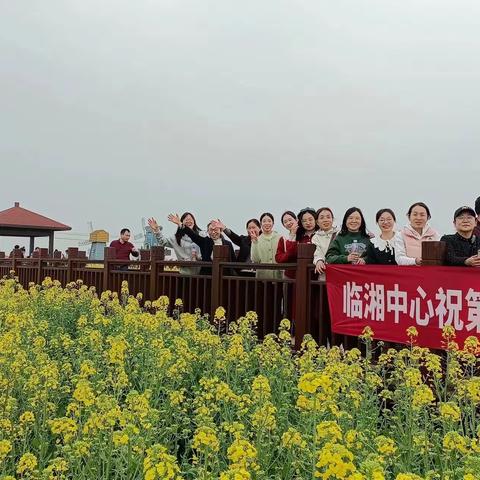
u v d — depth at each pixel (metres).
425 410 3.92
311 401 3.44
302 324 6.57
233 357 5.18
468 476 2.74
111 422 3.46
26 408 4.52
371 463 2.59
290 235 8.34
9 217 22.17
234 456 2.87
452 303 5.11
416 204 6.16
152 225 9.73
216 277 7.89
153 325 6.42
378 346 5.71
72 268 12.20
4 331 6.58
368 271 5.76
